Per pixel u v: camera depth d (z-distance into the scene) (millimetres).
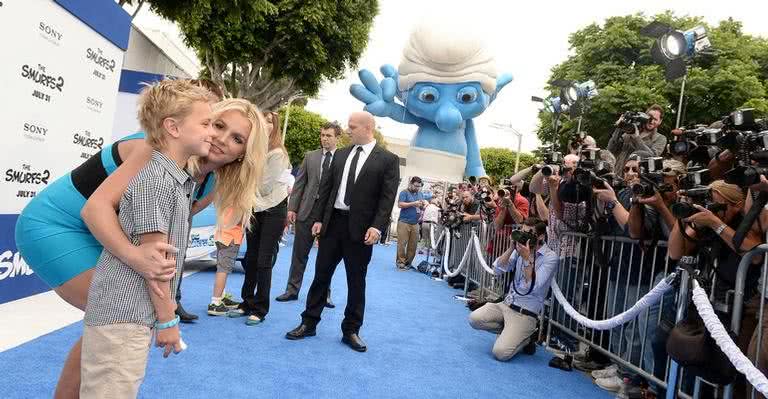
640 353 3869
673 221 3457
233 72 15523
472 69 14492
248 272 4945
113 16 5094
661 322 3381
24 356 3102
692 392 3367
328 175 4484
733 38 17000
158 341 1692
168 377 3146
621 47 17047
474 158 16562
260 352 3889
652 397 3688
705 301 2678
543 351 5102
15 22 3857
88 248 1856
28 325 3684
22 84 4012
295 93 16406
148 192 1622
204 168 2115
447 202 10445
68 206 1845
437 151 15633
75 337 3588
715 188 3025
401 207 10797
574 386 4059
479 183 9656
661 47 4840
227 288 6285
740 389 2982
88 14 4676
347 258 4371
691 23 17875
